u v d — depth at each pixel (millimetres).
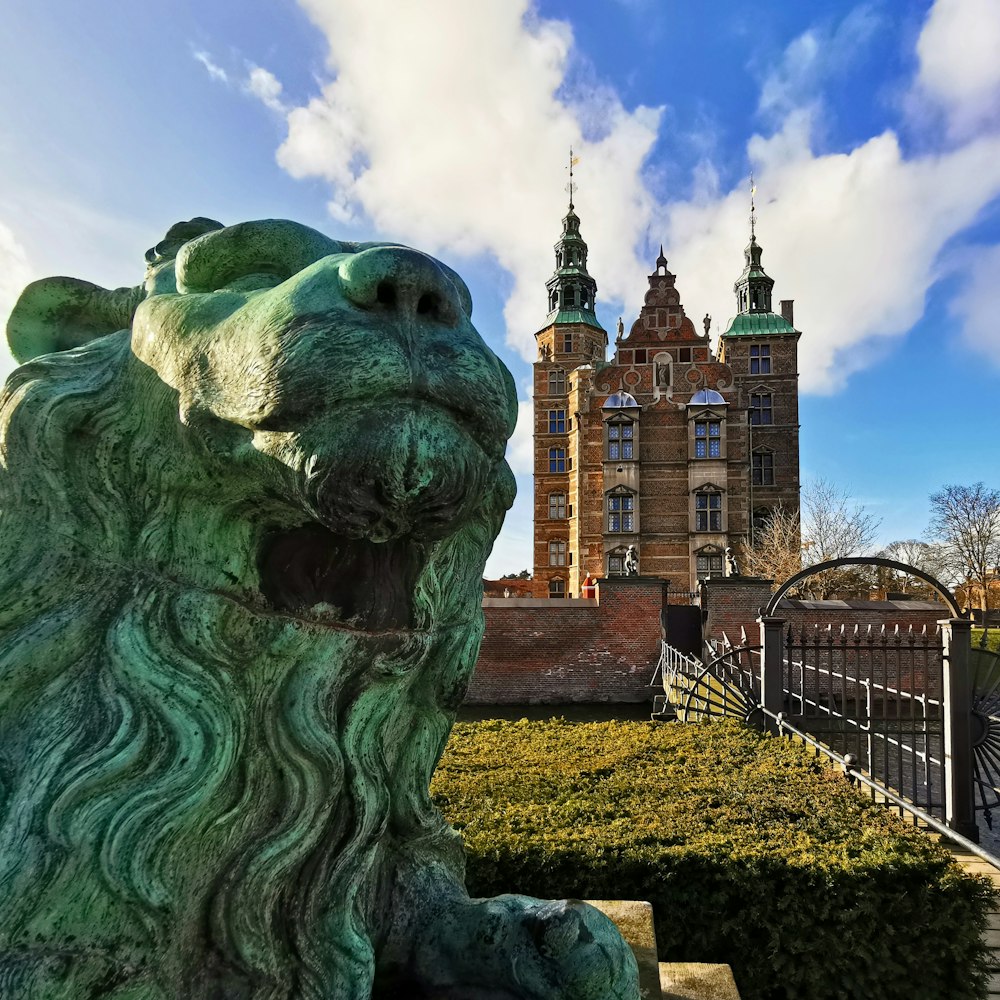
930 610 14258
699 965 2207
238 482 978
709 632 14688
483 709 14703
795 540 27406
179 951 982
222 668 979
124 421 1051
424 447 891
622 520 28359
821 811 3359
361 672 1086
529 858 2805
